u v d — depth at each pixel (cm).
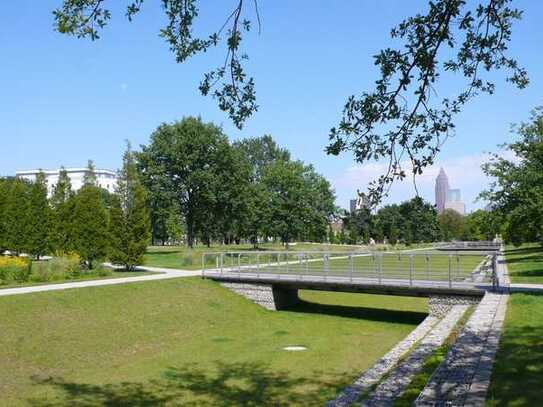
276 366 1661
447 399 788
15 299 2102
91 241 3378
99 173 13550
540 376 855
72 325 2000
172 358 1789
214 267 3741
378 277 2675
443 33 670
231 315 2586
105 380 1522
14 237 4091
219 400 1306
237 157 5766
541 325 1278
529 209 2600
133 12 665
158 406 1270
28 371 1571
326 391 1360
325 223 6806
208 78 711
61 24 650
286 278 2755
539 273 2733
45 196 4384
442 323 1762
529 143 2725
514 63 719
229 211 5706
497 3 689
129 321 2181
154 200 5291
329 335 2189
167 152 5328
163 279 2848
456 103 712
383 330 2297
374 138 701
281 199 6438
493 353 1029
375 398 970
